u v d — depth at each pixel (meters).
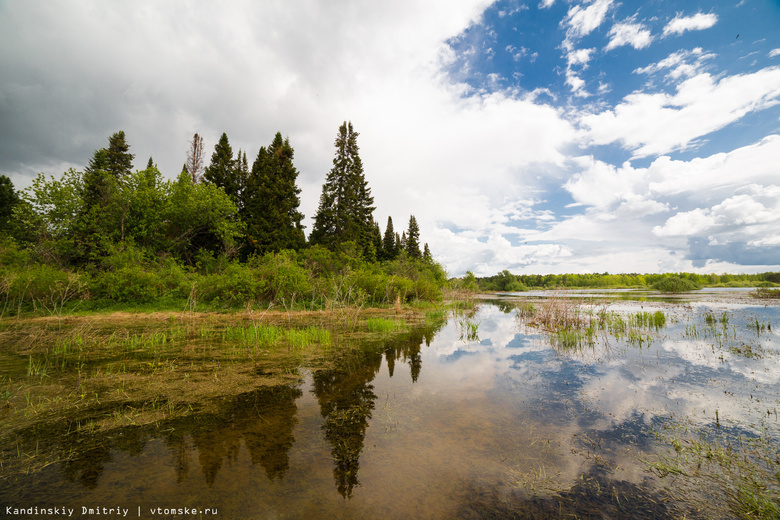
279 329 11.38
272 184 30.52
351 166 35.81
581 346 8.92
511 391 5.33
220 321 13.65
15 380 5.72
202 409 4.52
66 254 20.31
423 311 18.98
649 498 2.67
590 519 2.41
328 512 2.46
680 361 7.07
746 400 4.79
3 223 26.28
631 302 22.33
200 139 34.66
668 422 4.11
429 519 2.39
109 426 3.96
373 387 5.52
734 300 23.64
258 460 3.21
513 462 3.22
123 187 22.73
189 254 25.45
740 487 2.80
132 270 16.86
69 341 8.88
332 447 3.48
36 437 3.67
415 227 55.12
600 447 3.52
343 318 14.41
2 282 13.84
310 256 24.25
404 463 3.18
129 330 11.09
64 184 21.31
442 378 6.04
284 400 4.88
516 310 20.72
